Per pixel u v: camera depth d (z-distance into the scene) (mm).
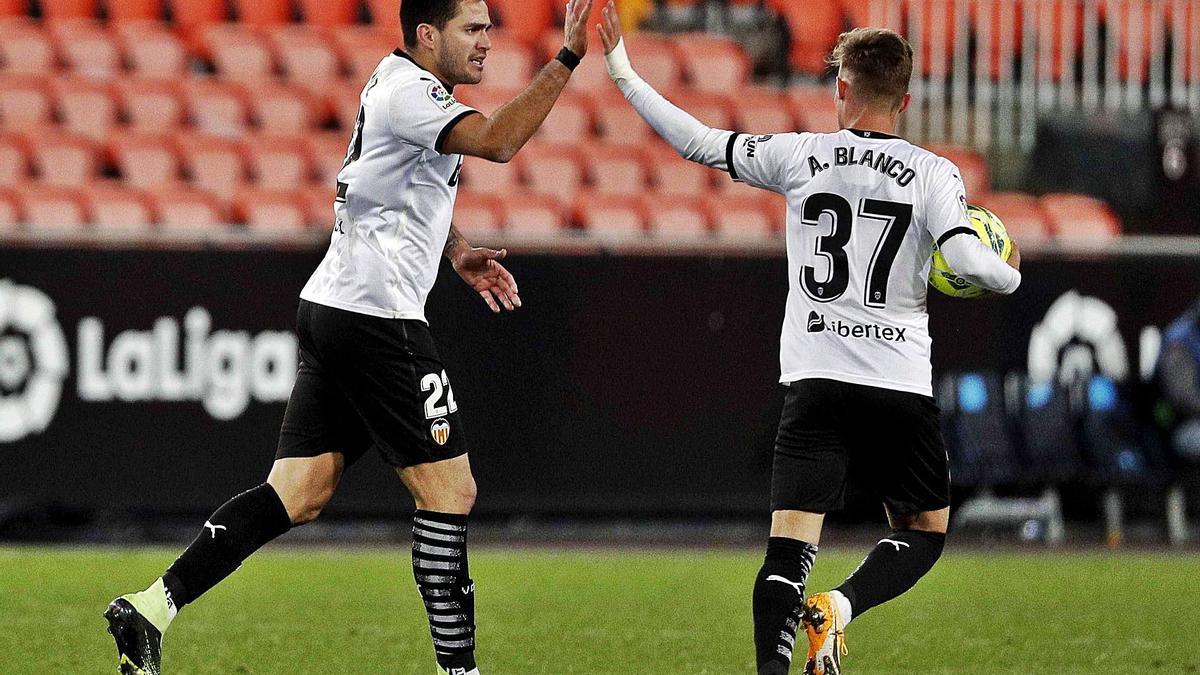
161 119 57031
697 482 42438
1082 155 54938
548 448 41938
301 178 54281
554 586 32812
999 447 43844
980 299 43969
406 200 17859
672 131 19016
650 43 60219
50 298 40375
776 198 53125
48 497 40406
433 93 17547
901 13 55281
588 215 51094
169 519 44625
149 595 17578
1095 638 26312
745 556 39375
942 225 17656
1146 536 46469
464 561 18312
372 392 17969
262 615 28031
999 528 45719
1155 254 44188
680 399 42406
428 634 25859
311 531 44469
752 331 42594
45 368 40438
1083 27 57250
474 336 41625
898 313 18109
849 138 18312
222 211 50281
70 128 56625
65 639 24703
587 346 42062
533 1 62406
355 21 63156
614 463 42188
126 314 40594
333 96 57844
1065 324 44219
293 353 41000
